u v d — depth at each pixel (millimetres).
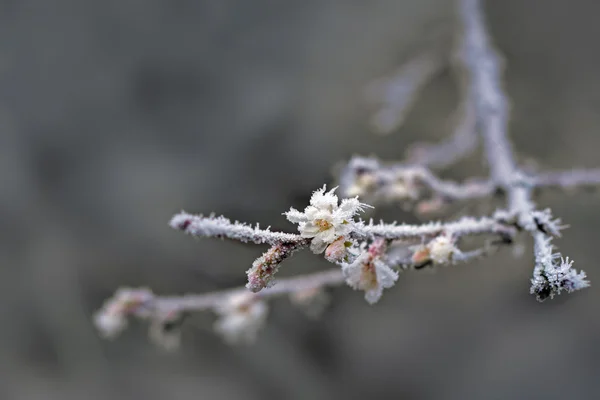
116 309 595
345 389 987
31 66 1093
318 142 1029
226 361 1013
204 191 1024
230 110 1078
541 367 957
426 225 509
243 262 955
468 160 891
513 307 999
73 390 982
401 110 1005
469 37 734
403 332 1012
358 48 1088
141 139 1084
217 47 1107
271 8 1117
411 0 1086
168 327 599
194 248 992
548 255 488
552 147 986
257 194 1005
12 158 1064
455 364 985
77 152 1077
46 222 1050
